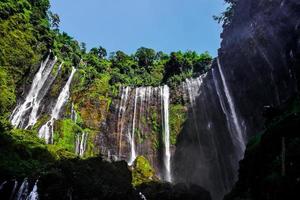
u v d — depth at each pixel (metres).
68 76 41.31
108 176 21.28
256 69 31.11
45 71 38.78
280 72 27.94
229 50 35.97
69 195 19.06
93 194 19.70
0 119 28.00
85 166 20.94
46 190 18.91
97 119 39.69
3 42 32.81
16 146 22.84
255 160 15.97
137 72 50.91
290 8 27.67
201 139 38.81
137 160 28.36
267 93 29.66
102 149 37.72
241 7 35.78
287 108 18.78
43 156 23.75
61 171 20.12
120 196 20.50
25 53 34.78
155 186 24.30
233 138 34.66
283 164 12.70
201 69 48.66
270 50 29.42
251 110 31.61
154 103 43.62
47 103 37.97
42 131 32.84
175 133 41.31
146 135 41.03
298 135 14.13
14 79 33.25
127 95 43.56
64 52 44.03
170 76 49.56
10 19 34.50
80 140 35.81
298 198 11.71
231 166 34.41
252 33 32.50
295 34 25.78
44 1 42.34
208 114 38.84
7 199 19.23
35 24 38.84
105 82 44.03
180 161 39.47
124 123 41.00
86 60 48.56
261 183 13.58
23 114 34.59
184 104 43.16
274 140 15.16
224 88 36.50
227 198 17.11
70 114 38.88
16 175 20.12
